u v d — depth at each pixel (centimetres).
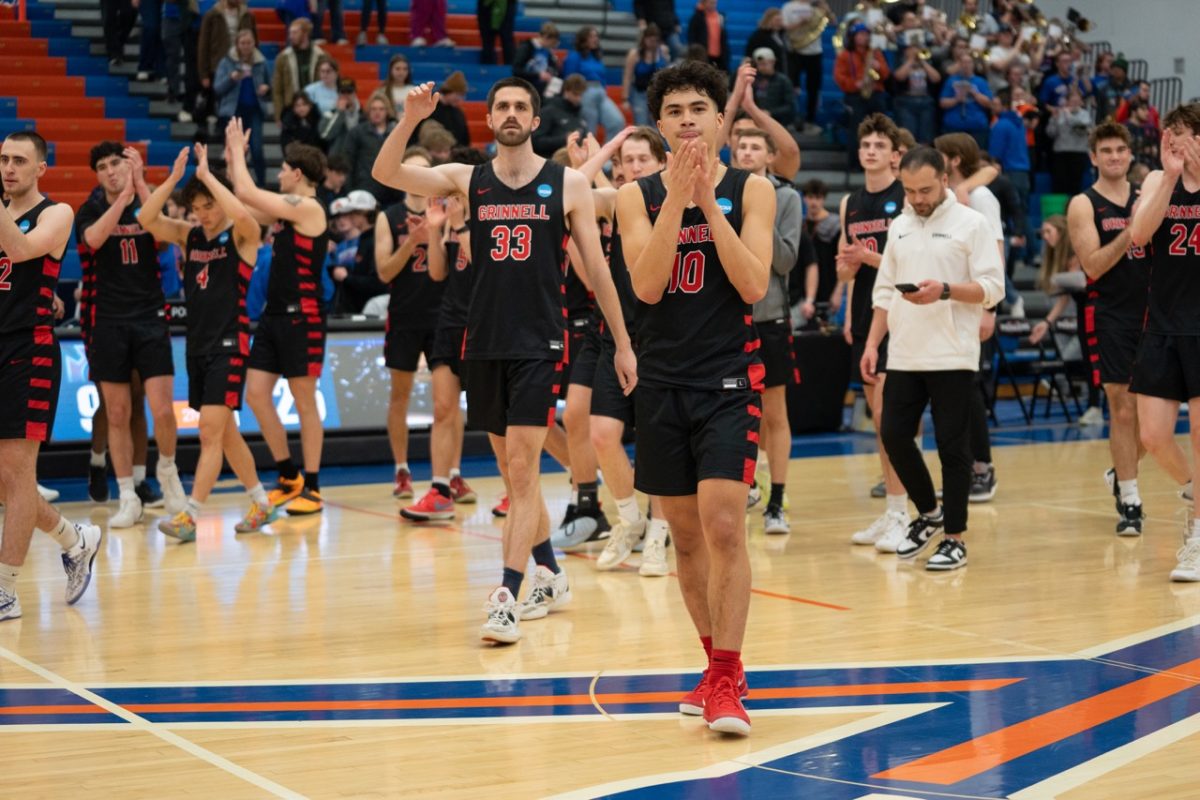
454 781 352
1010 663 468
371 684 446
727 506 376
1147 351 613
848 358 1199
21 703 426
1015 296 1411
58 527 559
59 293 1116
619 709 417
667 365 383
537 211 502
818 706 419
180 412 953
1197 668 460
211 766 365
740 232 379
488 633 491
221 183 760
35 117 1366
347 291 1098
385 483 927
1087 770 358
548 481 922
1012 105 1606
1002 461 1015
